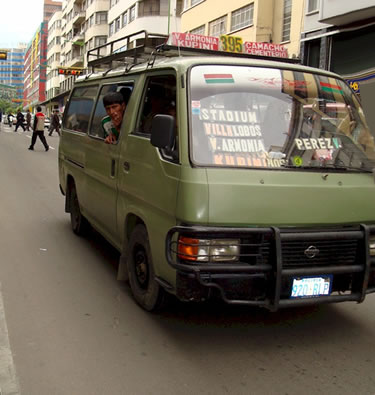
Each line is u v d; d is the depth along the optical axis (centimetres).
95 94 610
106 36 6150
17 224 748
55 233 703
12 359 343
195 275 335
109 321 413
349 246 368
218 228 339
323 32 1711
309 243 355
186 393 309
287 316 440
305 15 1802
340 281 369
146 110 442
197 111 374
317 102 413
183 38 482
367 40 1571
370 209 381
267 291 348
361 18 1545
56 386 312
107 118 521
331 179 375
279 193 354
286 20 2192
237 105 386
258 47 516
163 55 469
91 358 349
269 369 343
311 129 399
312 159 384
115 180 484
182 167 354
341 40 1670
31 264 559
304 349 377
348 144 408
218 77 393
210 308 448
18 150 2023
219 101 383
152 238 396
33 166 1503
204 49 466
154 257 394
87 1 6812
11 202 917
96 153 554
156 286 411
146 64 473
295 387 321
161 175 380
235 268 337
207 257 340
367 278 365
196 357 357
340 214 369
